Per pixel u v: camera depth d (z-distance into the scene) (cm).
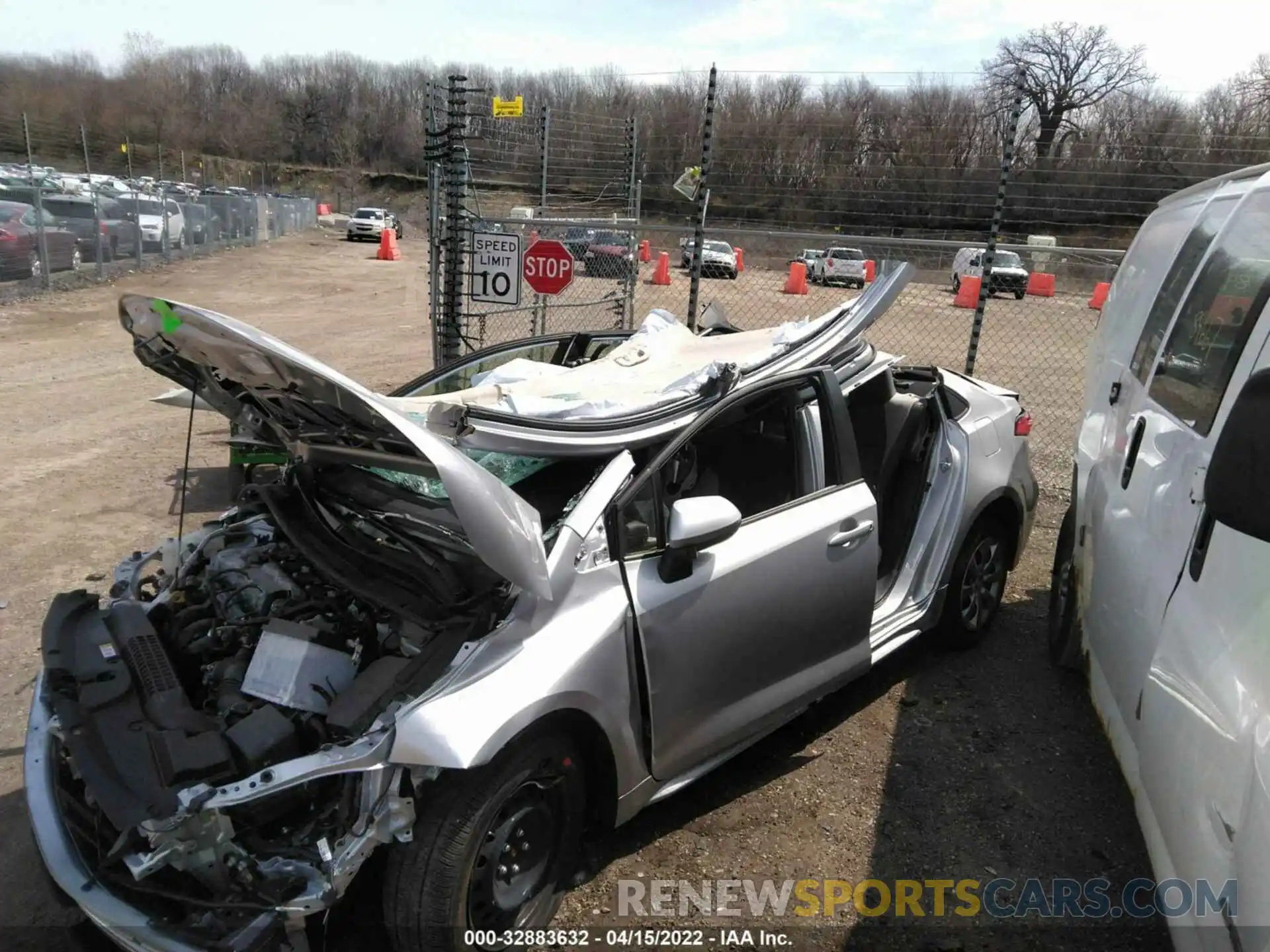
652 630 282
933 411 445
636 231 822
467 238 799
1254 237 282
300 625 275
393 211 6203
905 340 1452
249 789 217
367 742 225
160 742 236
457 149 774
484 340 833
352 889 280
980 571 458
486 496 236
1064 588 436
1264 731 175
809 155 1202
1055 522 676
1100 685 322
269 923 214
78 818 246
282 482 338
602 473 290
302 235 4197
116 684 261
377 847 247
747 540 320
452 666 244
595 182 1167
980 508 431
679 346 389
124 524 595
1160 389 323
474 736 226
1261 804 168
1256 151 1103
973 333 737
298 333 1471
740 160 1200
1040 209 1153
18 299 1605
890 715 403
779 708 335
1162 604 255
